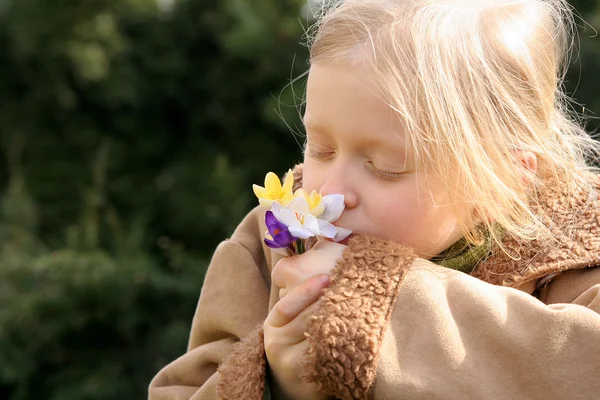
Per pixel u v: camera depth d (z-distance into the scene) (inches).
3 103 131.3
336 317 31.3
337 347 31.1
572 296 35.2
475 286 32.9
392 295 32.1
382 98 33.2
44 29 127.9
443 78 33.9
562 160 36.6
